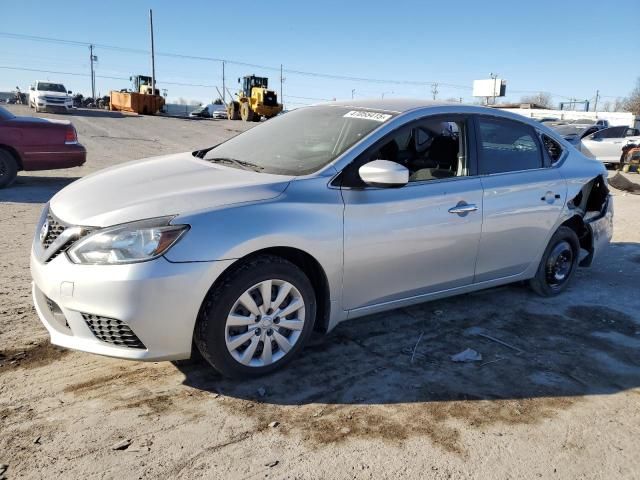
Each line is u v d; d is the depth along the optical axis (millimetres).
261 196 3205
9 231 6445
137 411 2922
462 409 3117
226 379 3287
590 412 3164
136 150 17000
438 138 4074
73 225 3002
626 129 18891
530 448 2795
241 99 38250
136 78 46594
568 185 4840
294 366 3494
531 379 3514
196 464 2531
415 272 3834
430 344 3939
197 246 2908
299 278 3279
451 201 3936
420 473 2559
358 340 3932
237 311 3113
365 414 3014
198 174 3535
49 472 2418
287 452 2656
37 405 2928
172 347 2957
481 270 4273
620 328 4441
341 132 3867
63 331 3086
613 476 2623
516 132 4605
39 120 9414
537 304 4867
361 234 3475
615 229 8312
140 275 2801
